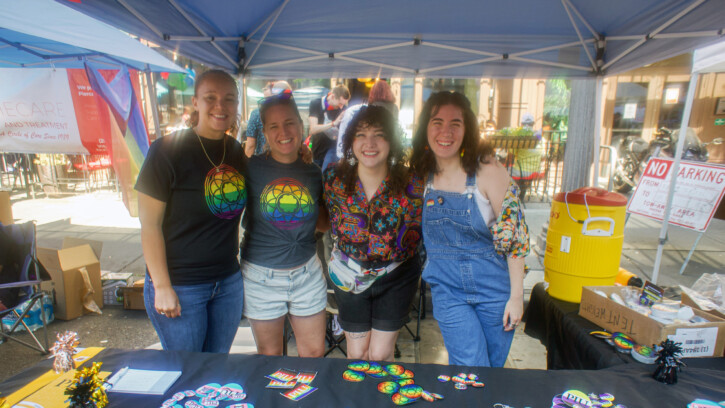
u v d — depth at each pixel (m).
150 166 1.76
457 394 1.30
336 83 10.16
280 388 1.32
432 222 1.91
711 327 1.82
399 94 10.45
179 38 2.77
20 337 3.36
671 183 3.39
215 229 1.91
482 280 1.91
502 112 10.47
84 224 6.42
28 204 7.69
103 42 2.51
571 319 2.28
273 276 2.11
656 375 1.42
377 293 2.06
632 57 3.15
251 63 3.67
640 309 2.08
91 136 5.65
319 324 2.26
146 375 1.39
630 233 6.06
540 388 1.34
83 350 1.58
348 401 1.26
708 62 3.05
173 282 1.87
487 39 3.43
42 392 1.29
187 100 10.99
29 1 2.38
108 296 3.96
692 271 4.60
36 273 3.00
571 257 2.45
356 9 3.05
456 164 1.86
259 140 3.69
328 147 4.22
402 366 1.46
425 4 2.97
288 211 2.04
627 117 10.97
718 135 10.21
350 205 1.99
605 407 1.24
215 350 2.12
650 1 2.73
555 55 3.48
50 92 5.43
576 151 4.54
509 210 1.82
